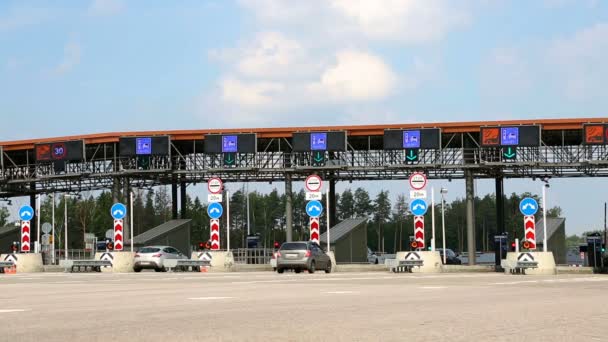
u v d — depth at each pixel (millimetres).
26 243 51125
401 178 60406
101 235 116812
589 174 57125
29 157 65812
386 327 11359
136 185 62406
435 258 42625
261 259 57031
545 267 39938
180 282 26719
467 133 55562
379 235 158375
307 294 19156
